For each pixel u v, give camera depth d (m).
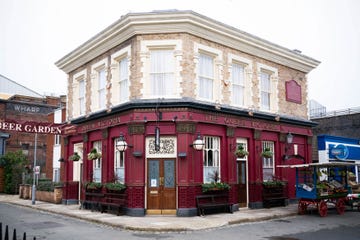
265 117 18.58
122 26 15.98
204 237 10.89
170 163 15.34
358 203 18.19
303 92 21.98
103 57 18.38
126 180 15.61
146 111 15.32
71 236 11.07
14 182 32.31
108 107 17.44
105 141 17.38
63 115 27.25
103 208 16.61
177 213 14.71
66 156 21.34
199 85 16.28
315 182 15.67
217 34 16.61
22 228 12.73
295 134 20.86
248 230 12.21
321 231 12.06
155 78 15.88
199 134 14.88
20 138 39.47
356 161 26.34
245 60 18.22
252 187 17.70
